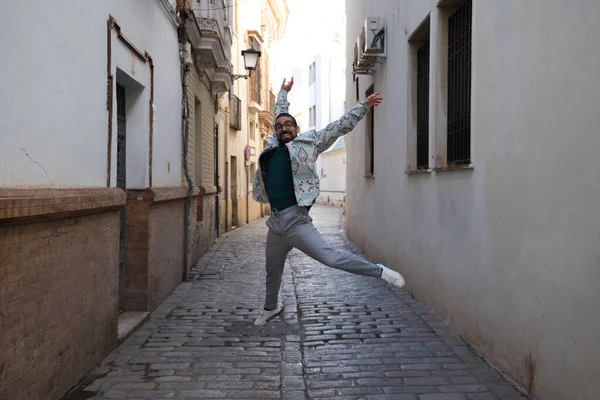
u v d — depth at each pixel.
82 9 3.89
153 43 6.23
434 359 4.44
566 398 3.14
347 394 3.74
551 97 3.32
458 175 5.05
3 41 2.76
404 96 7.21
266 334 5.20
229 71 11.98
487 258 4.35
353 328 5.40
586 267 2.94
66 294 3.59
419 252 6.53
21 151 2.98
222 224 15.68
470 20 5.10
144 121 5.84
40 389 3.20
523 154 3.69
